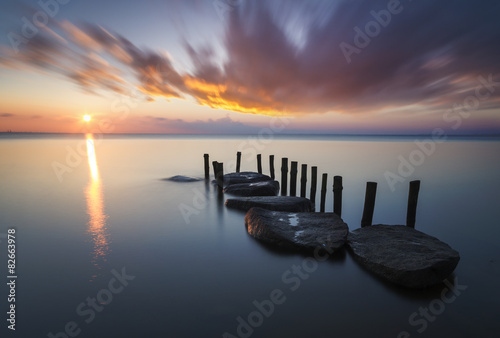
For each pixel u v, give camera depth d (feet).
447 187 61.36
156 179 65.41
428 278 18.60
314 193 42.24
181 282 19.48
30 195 48.85
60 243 26.61
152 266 21.86
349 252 23.82
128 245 26.11
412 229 26.22
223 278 20.02
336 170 83.92
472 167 91.15
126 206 41.01
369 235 25.21
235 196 47.62
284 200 36.96
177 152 155.12
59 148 180.14
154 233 29.40
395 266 19.47
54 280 19.63
